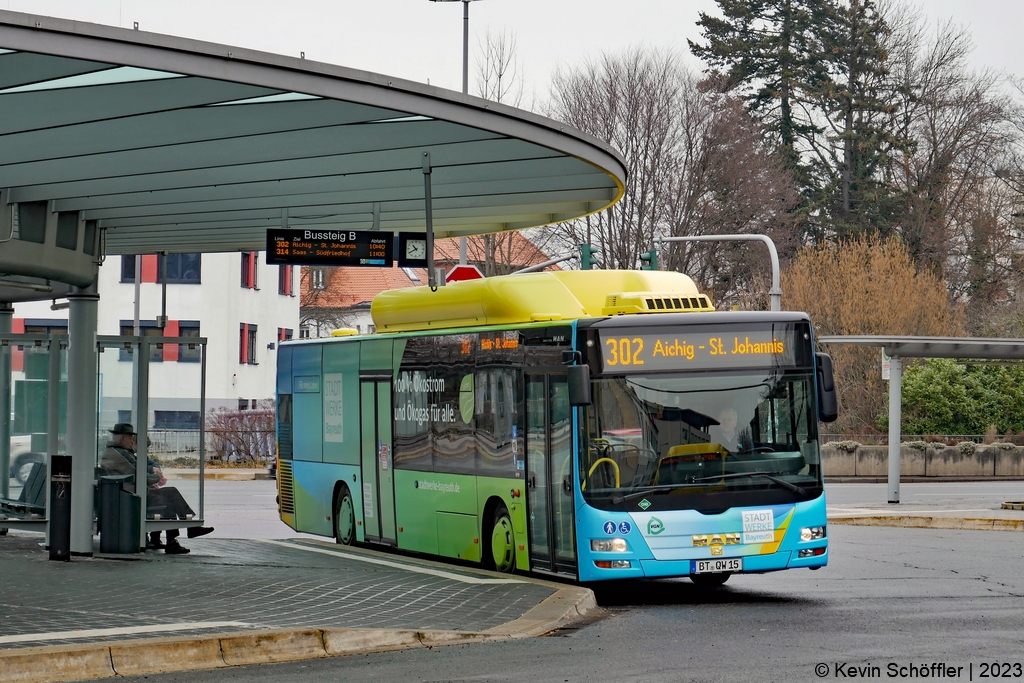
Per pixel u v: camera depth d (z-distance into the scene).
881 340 41.03
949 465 60.81
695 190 71.50
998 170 91.25
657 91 70.62
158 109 15.25
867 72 94.31
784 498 19.67
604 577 19.20
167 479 25.02
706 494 19.42
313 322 111.62
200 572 21.77
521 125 18.05
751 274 77.38
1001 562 25.64
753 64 95.81
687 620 17.66
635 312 20.98
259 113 16.14
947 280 90.94
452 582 20.39
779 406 19.94
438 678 13.30
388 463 26.25
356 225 27.61
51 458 23.62
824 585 21.95
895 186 93.44
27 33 12.61
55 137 16.55
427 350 24.81
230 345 82.81
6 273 21.95
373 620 16.55
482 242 72.25
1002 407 65.81
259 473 59.59
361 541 27.47
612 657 14.49
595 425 19.52
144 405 24.67
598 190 24.58
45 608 17.27
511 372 21.80
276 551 25.75
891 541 30.77
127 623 15.81
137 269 66.94
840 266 69.81
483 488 22.69
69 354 24.11
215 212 24.42
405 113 16.34
